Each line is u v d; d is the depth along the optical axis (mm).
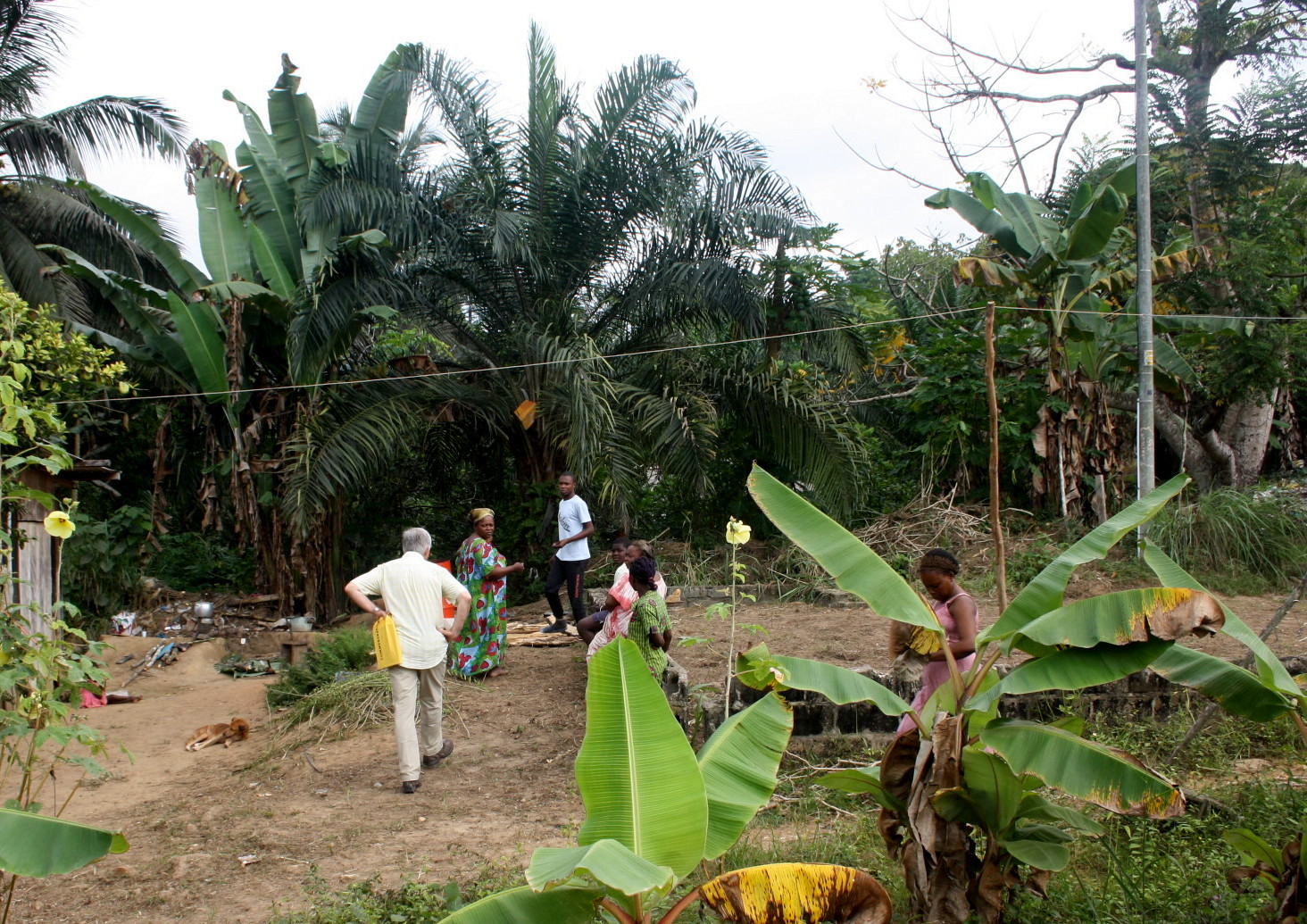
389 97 12781
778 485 4488
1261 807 4719
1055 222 11195
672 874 2824
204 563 14367
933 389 12617
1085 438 11656
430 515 15531
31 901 4734
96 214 15664
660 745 3354
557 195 11969
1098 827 3918
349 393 12023
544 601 12523
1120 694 6477
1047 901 4039
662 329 12961
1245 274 11664
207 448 12352
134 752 7453
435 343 17078
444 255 12070
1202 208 14180
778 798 5613
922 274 22438
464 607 6578
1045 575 4023
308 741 7293
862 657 8039
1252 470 14164
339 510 12633
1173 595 3504
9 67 15664
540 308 12141
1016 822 4031
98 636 11094
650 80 12094
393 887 4730
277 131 12508
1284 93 13070
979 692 4102
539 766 6574
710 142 12195
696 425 11938
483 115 12234
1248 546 10352
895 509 12812
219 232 12359
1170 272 10695
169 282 17047
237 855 5242
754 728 3885
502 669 8828
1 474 4605
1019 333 11781
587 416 10672
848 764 5867
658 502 13727
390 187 11594
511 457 14719
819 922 3264
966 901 3883
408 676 6285
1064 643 3621
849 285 14133
